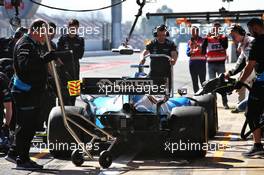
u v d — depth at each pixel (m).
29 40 17.17
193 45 32.66
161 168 17.34
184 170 17.05
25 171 17.09
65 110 18.69
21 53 17.02
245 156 19.12
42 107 21.80
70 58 25.23
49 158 18.97
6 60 21.48
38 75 17.23
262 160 18.48
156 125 18.58
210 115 22.70
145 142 20.23
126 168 17.34
